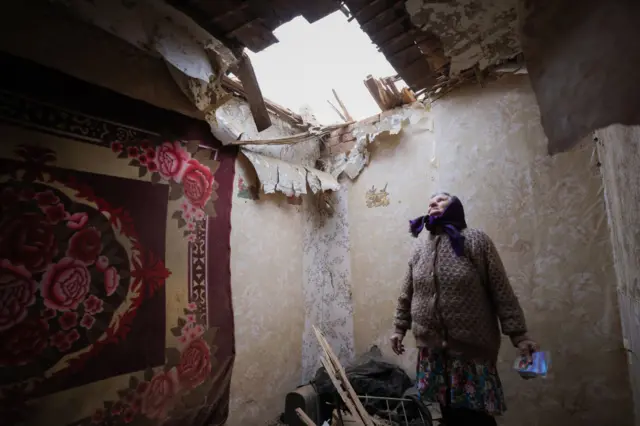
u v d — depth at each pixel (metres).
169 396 1.58
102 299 1.39
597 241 1.78
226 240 1.95
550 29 0.82
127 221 1.50
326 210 2.86
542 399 1.84
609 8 0.67
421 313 1.51
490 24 1.32
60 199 1.31
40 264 1.23
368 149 2.72
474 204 2.12
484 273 1.47
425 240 1.67
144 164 1.59
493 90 2.13
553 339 1.84
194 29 1.30
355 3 1.23
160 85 1.61
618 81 0.66
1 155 1.18
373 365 2.24
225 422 1.83
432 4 1.21
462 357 1.39
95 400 1.33
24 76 1.24
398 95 2.54
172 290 1.65
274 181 2.24
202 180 1.85
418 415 1.86
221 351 1.85
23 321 1.18
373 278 2.59
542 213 1.93
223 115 2.12
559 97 0.81
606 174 1.67
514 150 2.04
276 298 2.44
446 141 2.26
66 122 1.34
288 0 1.18
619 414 1.66
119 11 1.22
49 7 1.20
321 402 2.13
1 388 1.12
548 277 1.88
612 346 1.70
